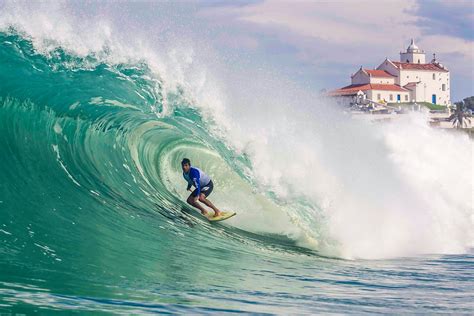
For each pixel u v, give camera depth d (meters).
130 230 45.28
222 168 60.00
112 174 52.94
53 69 56.28
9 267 33.53
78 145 52.84
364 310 34.47
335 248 56.34
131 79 60.41
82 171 50.72
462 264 54.38
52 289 31.31
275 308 33.22
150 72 61.78
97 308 29.44
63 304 29.34
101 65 59.28
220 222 54.03
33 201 43.91
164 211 51.72
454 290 41.41
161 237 46.03
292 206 59.12
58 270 34.41
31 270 33.62
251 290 37.03
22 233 38.56
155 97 61.12
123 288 33.19
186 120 62.12
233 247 48.84
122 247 41.72
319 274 44.88
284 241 54.44
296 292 37.91
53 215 42.91
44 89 53.91
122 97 58.88
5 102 50.81
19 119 50.66
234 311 31.72
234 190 58.81
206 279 38.31
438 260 56.78
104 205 47.66
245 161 61.09
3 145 48.09
